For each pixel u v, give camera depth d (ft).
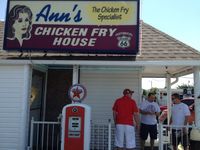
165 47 38.70
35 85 40.75
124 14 36.55
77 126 32.01
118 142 33.63
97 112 41.09
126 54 36.55
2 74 36.78
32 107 39.70
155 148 41.83
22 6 37.29
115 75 41.47
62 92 43.45
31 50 36.65
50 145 41.70
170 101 48.85
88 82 41.52
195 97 36.22
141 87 41.19
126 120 33.47
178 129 34.55
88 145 31.89
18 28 36.94
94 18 36.68
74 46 36.37
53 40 36.58
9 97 36.47
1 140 35.91
